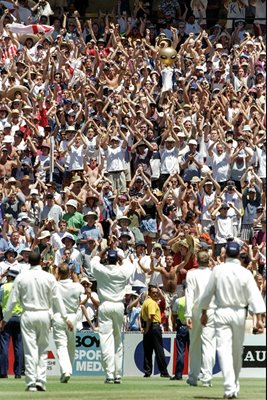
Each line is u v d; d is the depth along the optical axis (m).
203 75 101.44
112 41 106.69
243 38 114.12
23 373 58.22
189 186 83.94
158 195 84.69
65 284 52.03
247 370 61.12
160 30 114.50
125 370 62.72
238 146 87.62
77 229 77.81
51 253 75.12
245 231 82.56
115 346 53.94
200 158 88.44
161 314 68.12
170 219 81.62
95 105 93.75
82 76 98.19
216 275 43.16
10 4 110.19
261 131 89.12
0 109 89.62
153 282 70.94
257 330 42.94
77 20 106.88
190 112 92.81
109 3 130.00
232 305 43.00
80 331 61.75
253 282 42.94
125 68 99.75
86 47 104.38
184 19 118.06
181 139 88.44
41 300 47.00
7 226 78.56
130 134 89.38
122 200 82.12
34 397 44.28
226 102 95.56
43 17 110.69
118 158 87.12
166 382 55.22
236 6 119.25
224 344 42.94
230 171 87.62
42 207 80.00
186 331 57.50
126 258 72.56
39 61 101.00
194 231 78.44
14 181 80.88
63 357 52.00
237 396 43.94
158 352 60.06
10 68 96.81
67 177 87.00
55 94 94.88
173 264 69.50
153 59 103.44
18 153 85.38
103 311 53.19
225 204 81.00
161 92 98.44
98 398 44.22
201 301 43.62
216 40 113.31
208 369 51.09
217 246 81.00
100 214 81.38
